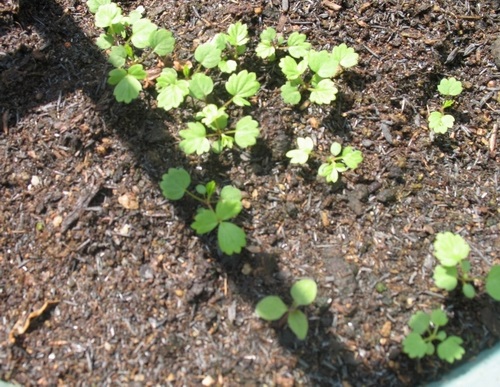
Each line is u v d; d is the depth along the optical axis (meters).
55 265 0.26
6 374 0.24
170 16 0.30
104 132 0.27
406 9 0.30
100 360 0.24
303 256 0.26
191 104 0.28
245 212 0.26
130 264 0.26
